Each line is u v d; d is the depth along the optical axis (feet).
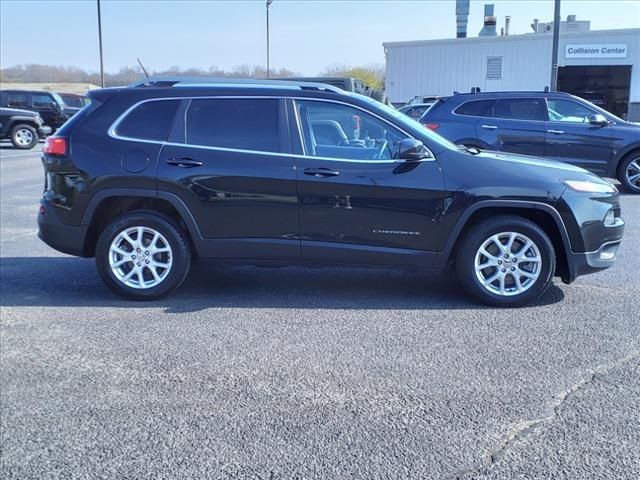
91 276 21.80
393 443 10.98
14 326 16.76
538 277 17.72
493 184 17.43
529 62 108.17
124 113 18.52
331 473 10.16
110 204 18.93
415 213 17.61
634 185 38.86
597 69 106.11
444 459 10.50
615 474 10.03
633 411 11.95
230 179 17.84
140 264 18.54
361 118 18.06
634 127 38.32
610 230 18.07
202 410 12.21
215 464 10.45
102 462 10.57
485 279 17.99
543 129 38.34
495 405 12.23
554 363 14.12
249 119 18.20
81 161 18.25
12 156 71.36
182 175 17.95
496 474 10.07
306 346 15.23
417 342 15.40
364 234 17.87
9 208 37.50
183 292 19.74
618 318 17.02
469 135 39.19
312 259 18.15
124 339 15.79
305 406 12.30
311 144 18.01
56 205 18.60
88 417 12.01
